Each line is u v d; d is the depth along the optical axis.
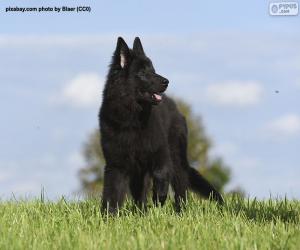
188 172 15.08
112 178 12.87
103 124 12.87
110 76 12.88
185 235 9.40
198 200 13.73
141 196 13.65
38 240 9.23
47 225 10.46
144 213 11.49
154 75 12.84
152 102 12.70
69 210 11.79
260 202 12.99
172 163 14.52
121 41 12.84
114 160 12.84
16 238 9.09
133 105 12.63
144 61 12.94
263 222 10.79
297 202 13.58
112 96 12.70
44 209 12.47
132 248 8.71
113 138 12.74
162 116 14.09
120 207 12.87
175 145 14.84
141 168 13.23
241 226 10.02
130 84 12.68
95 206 12.66
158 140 13.00
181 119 15.19
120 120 12.66
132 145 12.74
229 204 12.72
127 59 12.83
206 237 9.20
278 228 9.91
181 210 12.59
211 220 10.70
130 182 13.60
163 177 13.10
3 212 11.95
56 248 8.74
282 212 11.94
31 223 10.66
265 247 8.67
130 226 10.34
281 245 8.78
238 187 35.03
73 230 9.87
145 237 9.18
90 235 9.38
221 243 8.84
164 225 10.13
